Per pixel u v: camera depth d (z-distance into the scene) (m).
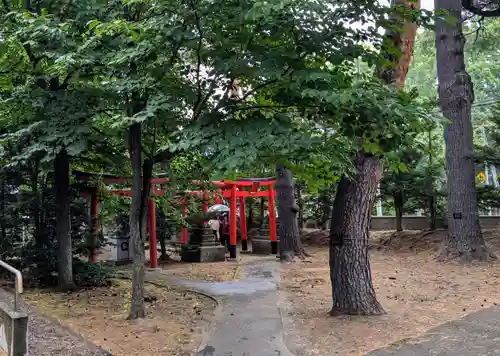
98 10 7.48
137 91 6.65
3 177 10.46
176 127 7.01
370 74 7.38
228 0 5.33
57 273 10.52
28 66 8.52
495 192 16.45
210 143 5.50
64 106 7.88
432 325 6.37
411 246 16.23
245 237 20.06
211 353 5.56
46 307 8.02
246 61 5.60
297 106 6.05
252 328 6.63
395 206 18.91
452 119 13.49
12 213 10.58
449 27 13.62
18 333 4.29
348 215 7.05
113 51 6.87
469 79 13.68
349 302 6.99
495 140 16.19
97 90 7.64
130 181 12.32
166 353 5.59
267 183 17.88
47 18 7.29
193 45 5.94
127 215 14.71
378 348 5.45
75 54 6.56
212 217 17.44
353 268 7.02
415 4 7.11
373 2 5.51
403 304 7.77
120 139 9.14
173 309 8.07
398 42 6.91
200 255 15.50
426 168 17.05
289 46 5.79
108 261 15.05
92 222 11.81
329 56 5.85
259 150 5.44
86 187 11.92
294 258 14.88
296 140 5.31
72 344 5.52
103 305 8.37
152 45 5.77
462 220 13.07
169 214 15.44
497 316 6.81
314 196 21.03
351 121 5.57
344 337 5.93
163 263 15.55
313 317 7.11
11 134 7.98
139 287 7.43
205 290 9.88
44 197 10.77
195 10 5.33
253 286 10.30
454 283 9.78
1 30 8.18
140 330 6.60
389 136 5.64
